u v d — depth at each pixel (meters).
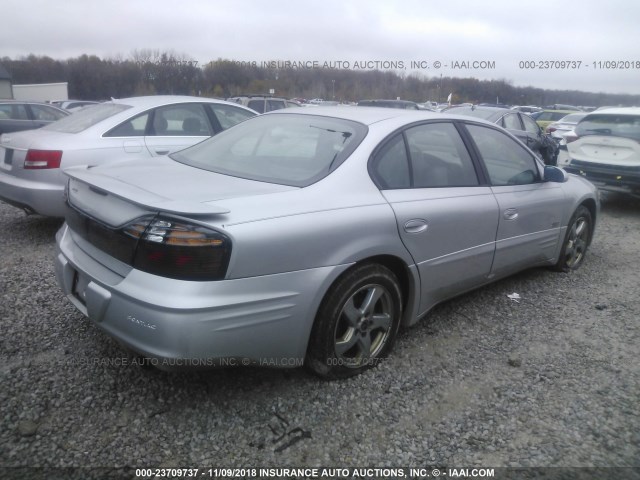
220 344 2.28
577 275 4.85
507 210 3.73
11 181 5.01
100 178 2.70
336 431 2.49
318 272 2.55
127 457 2.26
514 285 4.50
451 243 3.29
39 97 43.69
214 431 2.44
